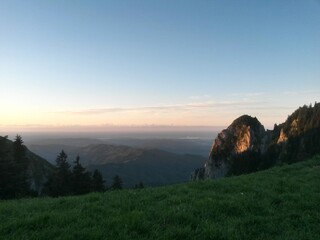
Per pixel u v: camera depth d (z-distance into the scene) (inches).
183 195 649.0
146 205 568.1
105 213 517.7
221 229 450.9
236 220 499.2
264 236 448.1
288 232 465.1
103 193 725.3
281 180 828.0
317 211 576.4
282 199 637.3
